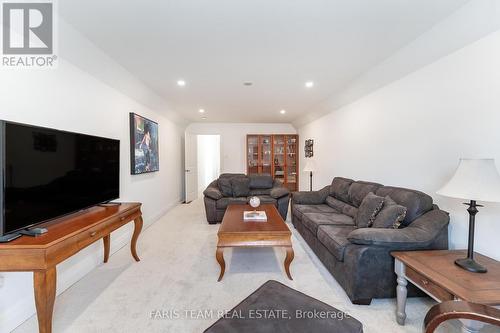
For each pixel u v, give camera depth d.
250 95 4.11
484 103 1.76
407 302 1.87
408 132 2.58
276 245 2.27
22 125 1.49
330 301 1.91
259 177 4.96
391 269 1.82
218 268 2.50
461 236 1.97
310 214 3.18
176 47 2.34
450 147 2.06
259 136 7.06
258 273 2.39
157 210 4.54
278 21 1.90
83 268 2.32
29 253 1.33
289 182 7.12
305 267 2.51
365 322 1.66
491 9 1.57
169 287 2.13
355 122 3.73
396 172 2.78
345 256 1.98
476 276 1.37
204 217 4.66
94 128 2.62
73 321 1.68
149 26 1.96
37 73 1.90
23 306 1.69
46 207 1.68
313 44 2.28
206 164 8.12
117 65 2.75
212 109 5.24
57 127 2.10
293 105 4.84
